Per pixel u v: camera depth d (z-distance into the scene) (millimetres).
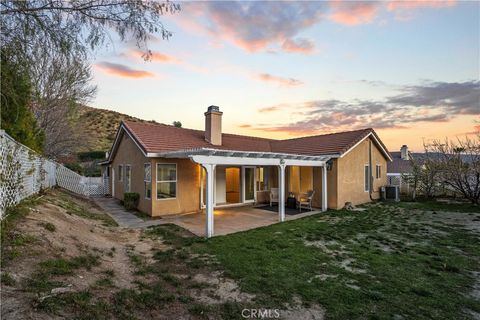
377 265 5258
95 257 4879
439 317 3430
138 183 12172
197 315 3363
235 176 15062
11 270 3312
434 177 15039
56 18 3596
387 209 12344
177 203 11266
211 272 4863
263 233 7797
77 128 19844
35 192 8836
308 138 16688
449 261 5508
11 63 3588
